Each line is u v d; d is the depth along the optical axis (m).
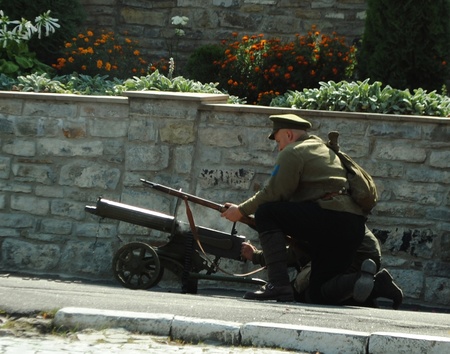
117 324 10.35
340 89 19.45
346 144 18.06
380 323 10.93
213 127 18.41
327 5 28.94
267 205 13.21
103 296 11.89
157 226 15.12
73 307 10.69
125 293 12.99
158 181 18.48
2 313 10.63
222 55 26.20
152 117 18.48
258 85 25.02
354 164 13.52
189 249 15.02
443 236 17.78
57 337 10.10
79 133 18.81
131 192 18.55
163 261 15.30
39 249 18.84
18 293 11.53
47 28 25.22
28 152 18.97
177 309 10.99
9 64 25.00
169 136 18.44
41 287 13.02
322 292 13.34
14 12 26.62
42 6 26.84
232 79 25.36
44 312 10.63
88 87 21.92
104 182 18.77
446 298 17.70
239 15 29.44
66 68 26.06
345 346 9.91
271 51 25.14
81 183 18.81
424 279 17.78
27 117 18.97
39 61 26.94
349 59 25.38
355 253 13.62
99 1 29.86
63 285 14.02
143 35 29.89
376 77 24.89
